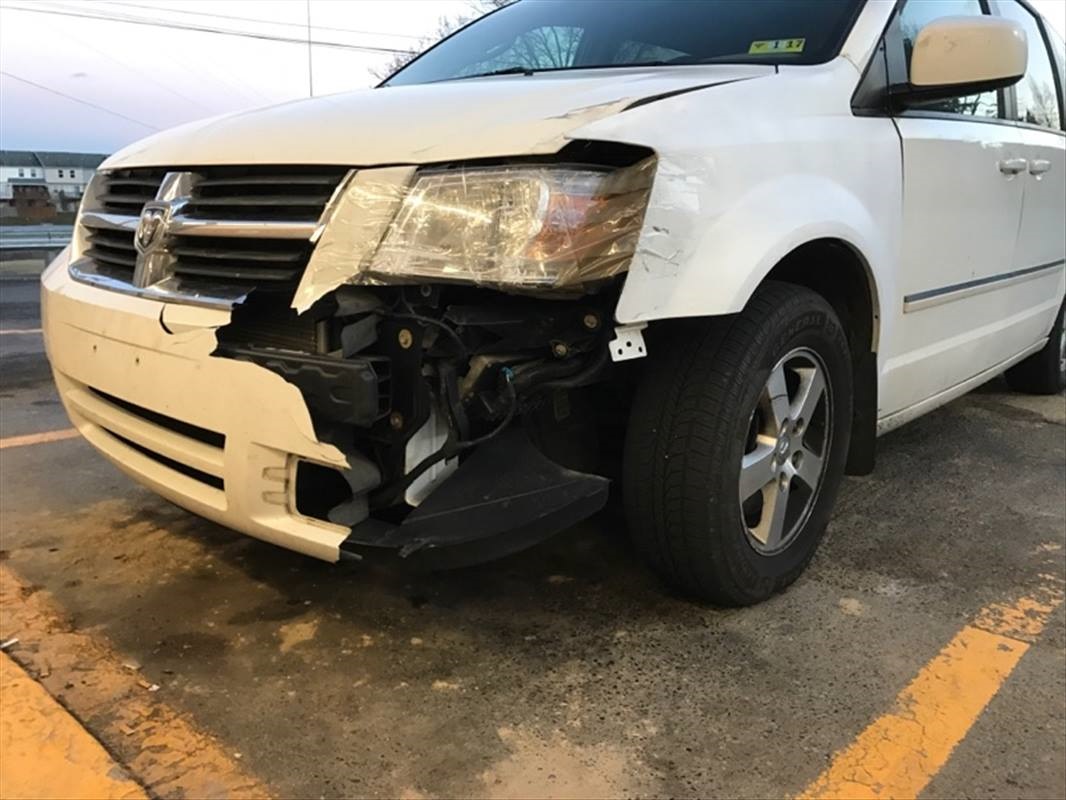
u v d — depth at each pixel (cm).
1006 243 353
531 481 195
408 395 186
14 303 865
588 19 316
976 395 498
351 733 189
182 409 202
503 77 272
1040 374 480
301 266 188
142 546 279
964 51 253
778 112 222
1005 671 216
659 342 217
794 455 246
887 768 181
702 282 190
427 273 177
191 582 255
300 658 218
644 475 217
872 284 255
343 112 215
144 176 238
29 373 528
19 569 263
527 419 204
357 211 183
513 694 203
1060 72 439
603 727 192
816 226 218
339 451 183
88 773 176
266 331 196
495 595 248
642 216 180
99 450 250
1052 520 311
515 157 177
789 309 222
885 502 326
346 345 183
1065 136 421
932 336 309
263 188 200
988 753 186
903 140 266
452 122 192
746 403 214
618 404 238
